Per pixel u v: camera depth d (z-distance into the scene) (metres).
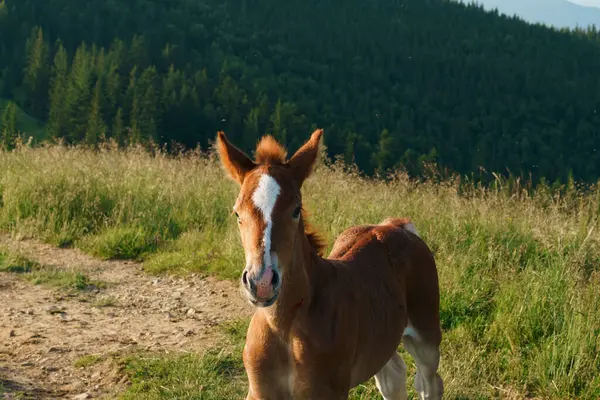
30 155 13.94
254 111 115.19
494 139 162.25
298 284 3.65
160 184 11.88
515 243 8.50
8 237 10.48
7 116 93.88
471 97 185.88
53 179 11.68
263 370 3.81
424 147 146.88
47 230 10.45
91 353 6.46
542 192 9.96
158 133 103.25
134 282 8.88
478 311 7.13
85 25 166.75
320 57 195.25
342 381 3.82
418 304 4.85
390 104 168.38
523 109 179.50
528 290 7.00
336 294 3.92
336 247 4.86
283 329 3.70
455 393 5.65
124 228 10.52
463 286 7.50
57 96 101.25
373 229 4.98
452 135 161.50
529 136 164.50
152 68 118.31
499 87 192.75
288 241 3.45
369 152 121.12
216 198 11.52
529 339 6.48
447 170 11.30
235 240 9.57
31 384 5.75
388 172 11.59
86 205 11.08
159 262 9.45
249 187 3.50
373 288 4.33
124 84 112.69
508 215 9.38
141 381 5.77
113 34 167.75
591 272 7.52
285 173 3.59
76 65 114.88
